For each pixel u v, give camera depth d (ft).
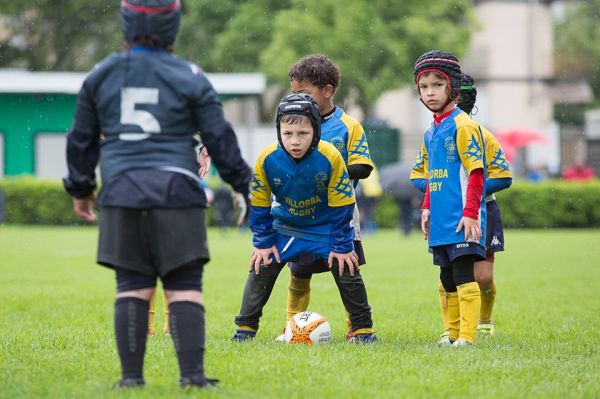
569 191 271.08
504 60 424.05
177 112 39.73
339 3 309.01
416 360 50.16
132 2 40.04
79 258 146.00
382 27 312.09
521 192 270.67
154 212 39.14
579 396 41.88
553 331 67.56
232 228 254.68
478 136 57.72
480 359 51.13
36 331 64.49
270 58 302.45
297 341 58.03
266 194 56.39
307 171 54.80
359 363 49.11
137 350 40.57
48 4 361.30
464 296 57.93
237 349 53.52
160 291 93.91
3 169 277.44
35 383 43.55
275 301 87.20
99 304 85.25
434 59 58.08
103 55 366.02
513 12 423.23
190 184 39.73
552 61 448.24
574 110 511.81
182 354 40.29
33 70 370.94
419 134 356.38
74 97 278.87
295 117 53.47
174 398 38.58
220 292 95.14
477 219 56.70
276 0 322.75
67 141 40.68
